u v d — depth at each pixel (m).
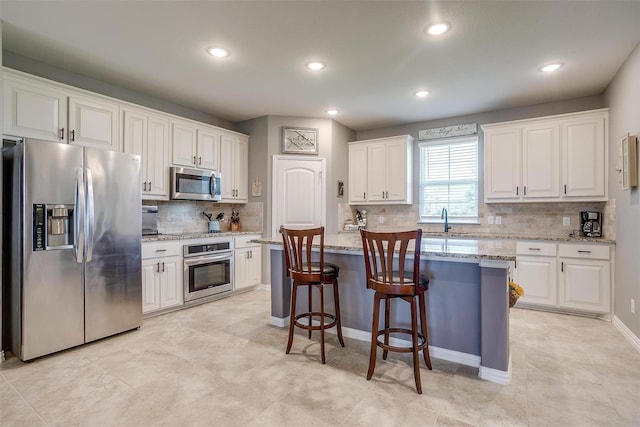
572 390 2.04
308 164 4.78
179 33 2.57
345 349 2.65
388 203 4.89
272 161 4.68
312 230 2.47
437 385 2.10
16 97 2.66
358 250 2.52
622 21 2.39
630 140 2.78
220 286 4.12
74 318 2.63
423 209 4.95
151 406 1.87
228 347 2.70
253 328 3.15
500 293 2.13
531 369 2.31
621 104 3.10
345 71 3.25
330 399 1.94
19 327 2.41
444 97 3.93
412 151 4.99
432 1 2.18
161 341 2.82
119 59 3.00
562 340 2.83
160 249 3.50
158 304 3.46
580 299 3.43
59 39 2.66
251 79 3.44
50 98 2.86
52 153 2.52
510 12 2.29
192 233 4.20
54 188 2.52
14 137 2.64
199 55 2.93
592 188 3.55
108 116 3.28
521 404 1.89
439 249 2.35
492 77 3.36
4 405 1.87
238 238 4.38
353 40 2.68
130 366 2.36
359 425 1.71
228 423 1.73
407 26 2.47
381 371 2.29
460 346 2.41
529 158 3.89
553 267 3.57
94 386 2.08
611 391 2.02
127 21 2.41
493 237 3.96
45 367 2.34
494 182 4.10
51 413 1.80
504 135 4.04
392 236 2.06
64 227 2.60
